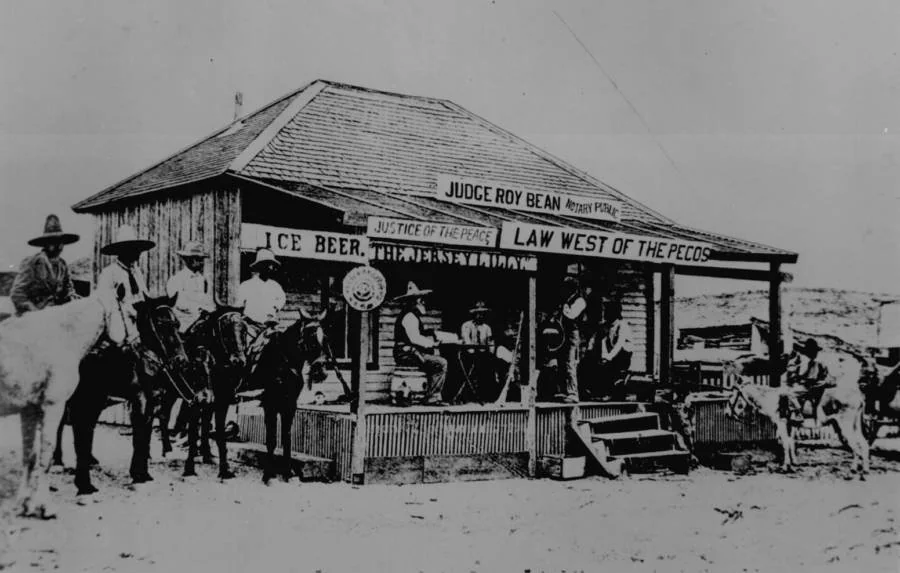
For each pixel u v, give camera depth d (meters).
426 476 11.84
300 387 11.21
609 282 14.51
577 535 10.86
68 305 10.02
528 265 12.74
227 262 11.64
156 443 11.67
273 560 9.57
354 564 9.65
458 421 12.11
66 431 10.77
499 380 13.38
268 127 12.79
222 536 9.84
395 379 12.40
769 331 14.49
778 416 14.14
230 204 11.78
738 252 13.91
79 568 9.38
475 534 10.53
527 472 12.66
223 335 10.80
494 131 14.45
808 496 12.66
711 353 15.09
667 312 13.95
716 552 10.79
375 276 11.52
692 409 13.82
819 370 14.26
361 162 13.12
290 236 11.28
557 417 13.00
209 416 11.31
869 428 14.32
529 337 12.83
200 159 12.30
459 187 13.51
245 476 11.09
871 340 14.30
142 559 9.47
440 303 13.79
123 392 10.28
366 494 11.10
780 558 10.80
